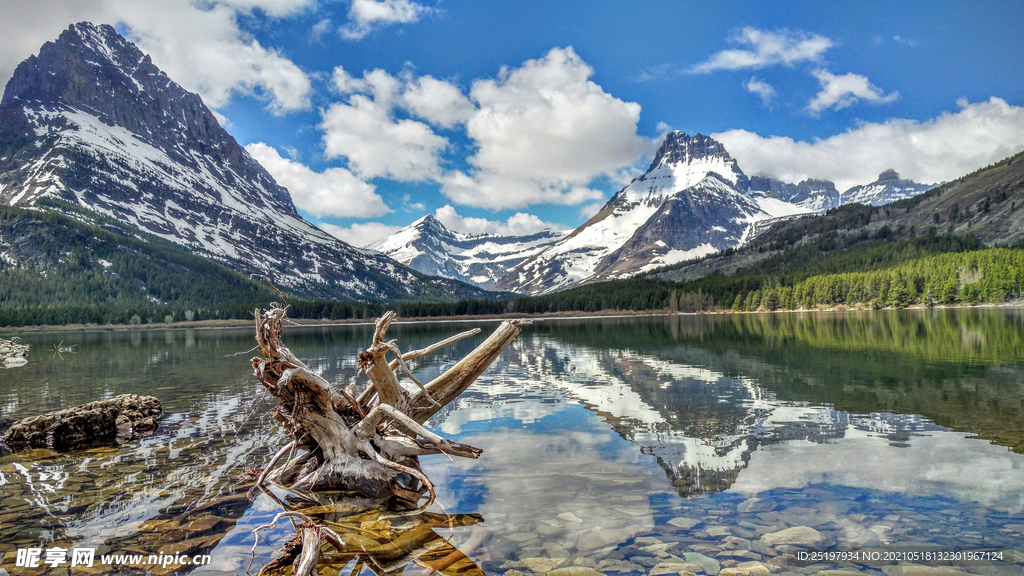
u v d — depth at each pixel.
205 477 9.85
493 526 7.33
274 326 8.76
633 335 56.00
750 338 46.00
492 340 11.58
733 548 6.46
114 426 13.58
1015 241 193.38
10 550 6.65
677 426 13.43
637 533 6.97
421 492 8.87
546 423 14.11
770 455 10.66
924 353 29.06
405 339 59.16
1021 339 36.00
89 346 56.09
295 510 8.20
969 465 9.76
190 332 109.81
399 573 5.96
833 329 56.28
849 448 11.04
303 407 9.16
